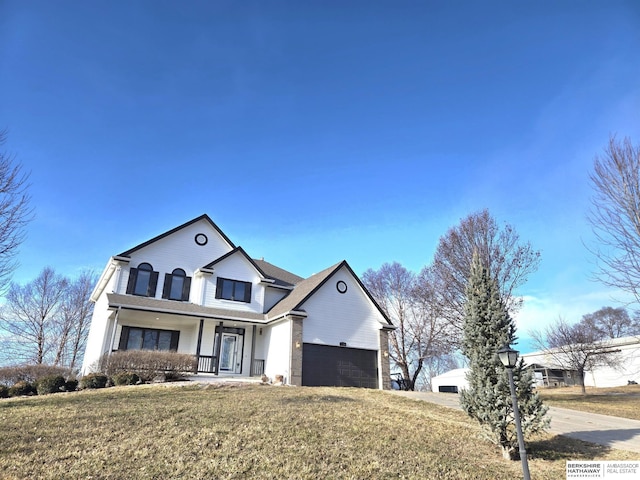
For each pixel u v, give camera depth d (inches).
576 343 1073.5
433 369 2139.5
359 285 933.2
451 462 313.4
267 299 987.3
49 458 273.0
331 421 398.6
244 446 312.0
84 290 1630.2
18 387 583.8
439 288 979.9
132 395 501.7
